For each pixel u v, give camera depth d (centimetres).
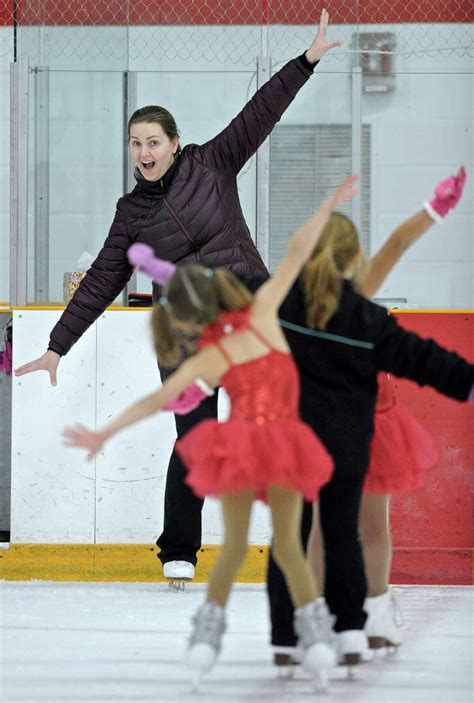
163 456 1455
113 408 1461
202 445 782
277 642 841
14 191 1523
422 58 1698
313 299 851
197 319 798
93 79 1580
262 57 1583
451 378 852
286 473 768
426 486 1448
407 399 1448
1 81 1855
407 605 1245
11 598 1284
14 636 1032
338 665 831
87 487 1455
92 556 1445
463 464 1449
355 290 873
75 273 1540
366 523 924
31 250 1548
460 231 1747
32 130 1559
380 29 1694
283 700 759
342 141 1625
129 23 1652
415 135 1702
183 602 1257
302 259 818
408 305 1694
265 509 1441
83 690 793
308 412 849
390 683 820
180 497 1313
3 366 1644
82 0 1587
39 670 869
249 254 1291
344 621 835
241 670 870
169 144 1270
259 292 823
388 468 902
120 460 1455
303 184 1622
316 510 931
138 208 1278
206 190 1271
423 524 1449
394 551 1438
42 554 1449
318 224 819
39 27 1581
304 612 771
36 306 1480
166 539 1330
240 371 794
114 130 1584
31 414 1459
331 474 839
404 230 934
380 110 1697
